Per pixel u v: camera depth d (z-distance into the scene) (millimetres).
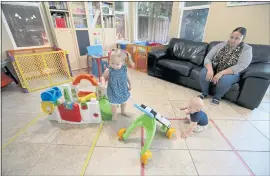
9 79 2219
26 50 2410
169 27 3098
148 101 1884
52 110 1418
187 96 2014
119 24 3635
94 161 1063
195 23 2723
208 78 1790
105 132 1343
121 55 1237
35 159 1080
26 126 1428
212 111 1668
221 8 2260
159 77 2656
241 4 2041
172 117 1571
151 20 3377
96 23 3029
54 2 2463
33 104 1835
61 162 1057
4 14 2207
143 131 1359
